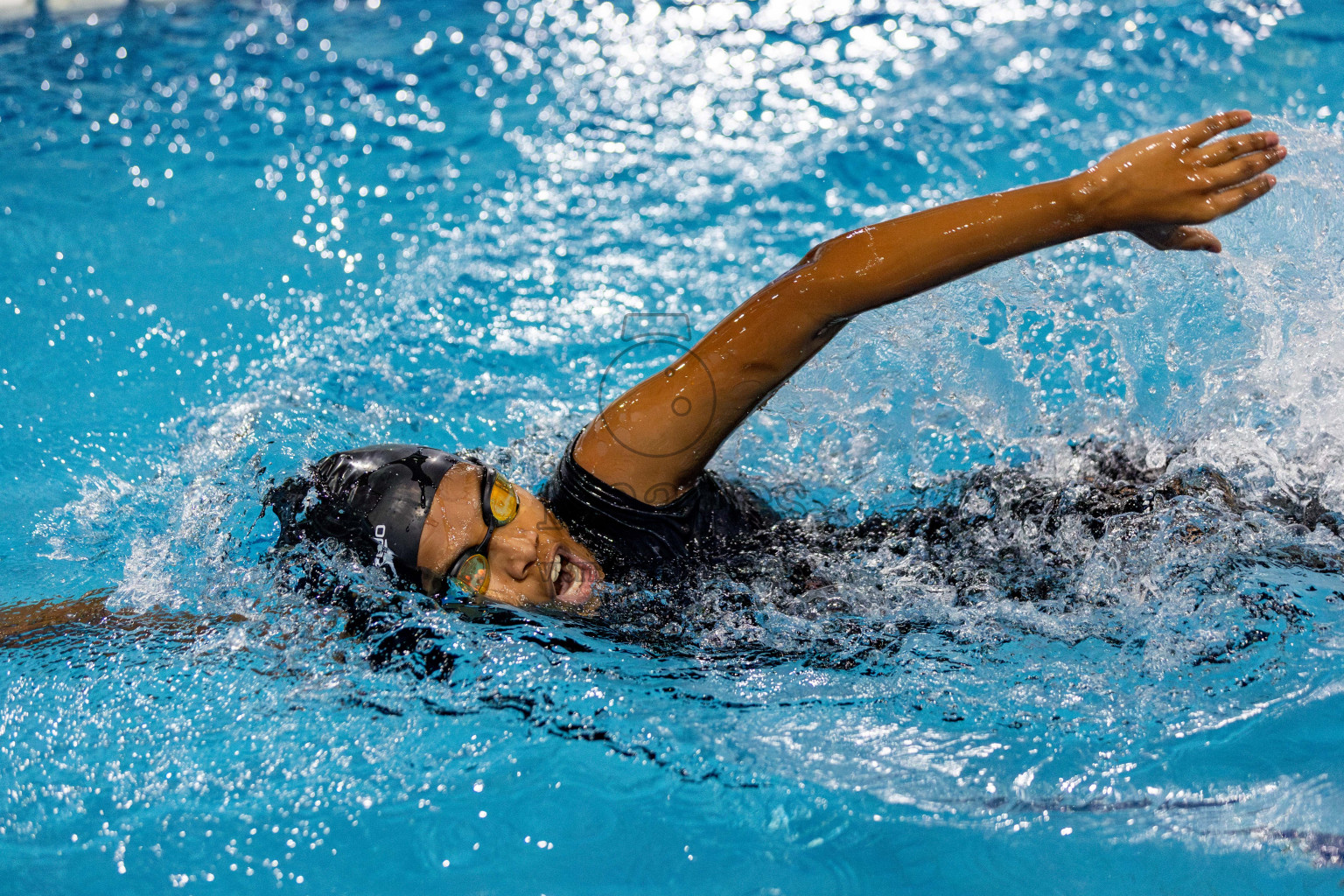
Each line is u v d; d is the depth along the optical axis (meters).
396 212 9.01
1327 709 3.76
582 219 8.86
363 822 3.50
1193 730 3.72
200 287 7.86
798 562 4.45
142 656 4.05
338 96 11.28
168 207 9.03
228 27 13.26
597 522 4.17
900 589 4.35
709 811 3.54
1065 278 6.98
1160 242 3.74
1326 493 4.64
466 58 12.27
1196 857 3.34
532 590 4.05
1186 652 3.98
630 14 13.40
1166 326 5.25
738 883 3.32
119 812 3.51
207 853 3.38
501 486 4.05
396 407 6.41
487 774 3.65
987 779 3.61
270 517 4.52
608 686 3.91
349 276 8.05
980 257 3.71
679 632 4.13
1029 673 3.96
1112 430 5.30
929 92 10.70
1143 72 10.51
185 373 6.82
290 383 6.66
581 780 3.65
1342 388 4.84
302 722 3.80
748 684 3.96
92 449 6.00
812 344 3.89
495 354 7.10
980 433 5.57
